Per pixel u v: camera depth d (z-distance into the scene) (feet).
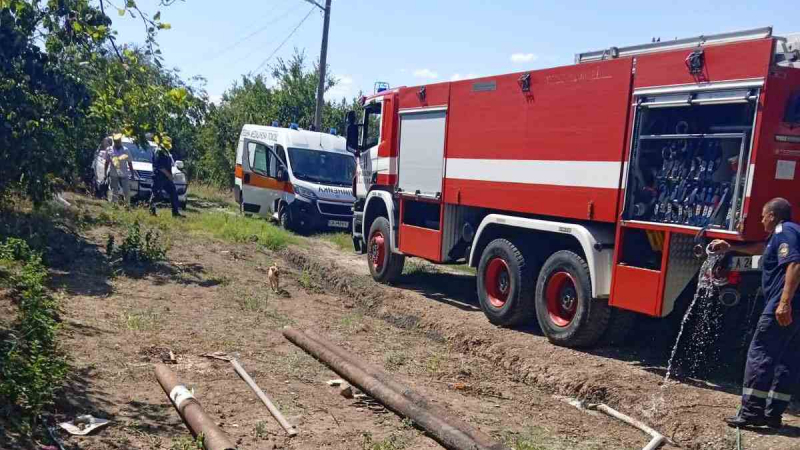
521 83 26.84
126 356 20.36
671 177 21.47
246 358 21.81
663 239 21.53
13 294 22.35
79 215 44.19
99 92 22.02
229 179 98.37
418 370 23.00
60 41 21.75
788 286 17.25
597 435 18.13
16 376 15.01
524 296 27.43
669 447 17.76
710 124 20.59
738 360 22.76
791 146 19.26
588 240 23.71
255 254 43.29
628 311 24.36
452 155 31.35
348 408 18.30
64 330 21.61
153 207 52.95
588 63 23.85
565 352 24.79
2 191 28.58
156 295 28.94
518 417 19.11
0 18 20.51
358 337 26.61
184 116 23.63
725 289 20.12
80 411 15.74
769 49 18.51
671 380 21.89
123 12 20.45
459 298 35.24
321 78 74.43
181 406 16.24
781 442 17.21
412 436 16.52
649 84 21.63
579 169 24.22
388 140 37.24
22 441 13.51
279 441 15.55
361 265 43.50
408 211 35.63
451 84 31.32
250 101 96.68
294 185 57.16
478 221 31.48
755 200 19.06
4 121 22.33
